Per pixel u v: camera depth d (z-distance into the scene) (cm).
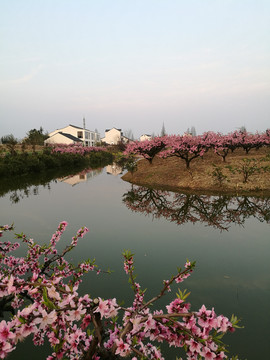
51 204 1242
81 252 638
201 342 147
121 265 562
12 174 2522
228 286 480
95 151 5828
